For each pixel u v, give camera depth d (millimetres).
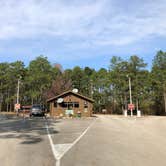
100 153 10789
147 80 71938
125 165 8672
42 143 13617
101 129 21500
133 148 12109
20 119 34250
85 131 19781
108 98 81500
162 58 72250
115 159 9617
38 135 17141
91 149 11773
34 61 81562
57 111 51375
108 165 8656
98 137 16141
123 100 75625
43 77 79062
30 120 32125
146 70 73562
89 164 8797
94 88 87188
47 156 10195
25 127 22688
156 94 71688
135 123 29656
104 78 83750
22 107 68062
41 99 81562
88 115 50938
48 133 18328
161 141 14648
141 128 23016
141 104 72500
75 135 17203
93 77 88625
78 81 93438
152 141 14594
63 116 49125
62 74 86312
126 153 10828
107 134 17844
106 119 38594
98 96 85438
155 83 71250
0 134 17516
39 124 26125
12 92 83188
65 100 51531
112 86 77688
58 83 76875
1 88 80188
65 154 10602
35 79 78438
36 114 45656
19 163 8984
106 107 82125
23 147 12336
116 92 75375
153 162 9188
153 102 72188
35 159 9633
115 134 17906
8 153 10836
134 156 10211
